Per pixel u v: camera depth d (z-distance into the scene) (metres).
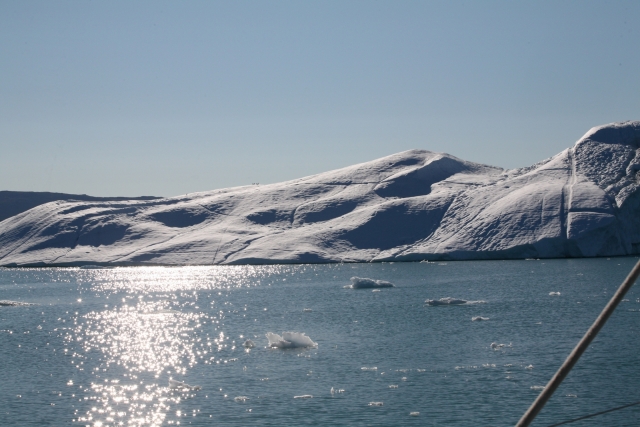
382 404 36.16
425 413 34.41
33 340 61.28
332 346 53.81
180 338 60.91
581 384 39.09
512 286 106.06
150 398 38.75
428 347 51.94
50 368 47.81
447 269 156.62
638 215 183.62
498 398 36.69
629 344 50.09
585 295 88.62
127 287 134.75
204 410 36.09
